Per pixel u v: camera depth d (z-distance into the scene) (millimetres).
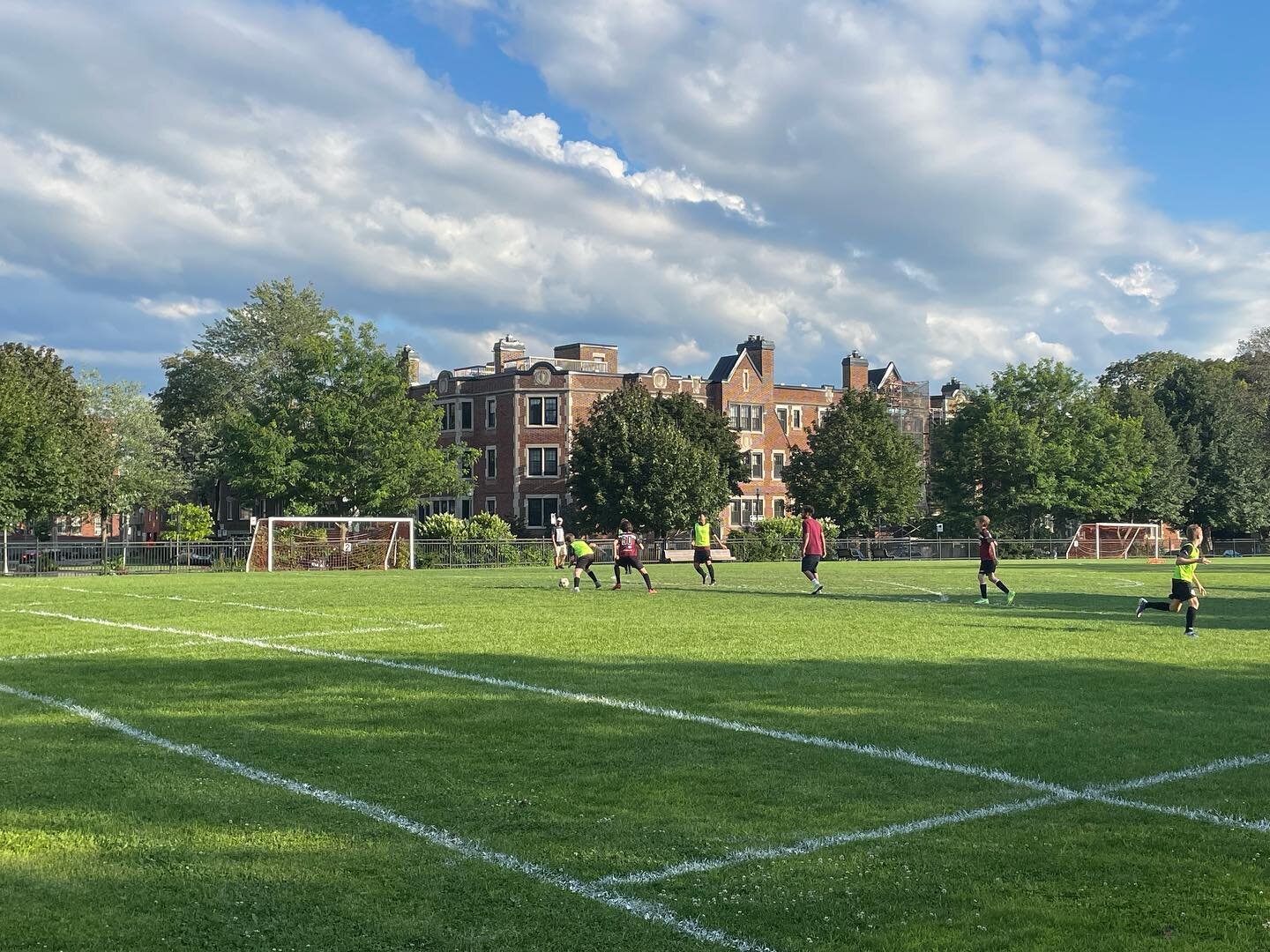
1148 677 12383
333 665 12984
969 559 63969
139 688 11227
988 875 5715
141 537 90250
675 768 7910
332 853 5992
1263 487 80750
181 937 4867
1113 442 72562
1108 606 23344
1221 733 9203
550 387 73750
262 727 9281
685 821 6625
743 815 6746
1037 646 15352
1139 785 7512
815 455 70562
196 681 11680
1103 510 72750
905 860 5938
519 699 10633
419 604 22984
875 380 96375
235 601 23938
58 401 53156
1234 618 20797
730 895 5414
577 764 8008
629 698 10727
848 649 14773
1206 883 5605
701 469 62188
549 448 73812
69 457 45625
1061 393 73000
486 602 23547
